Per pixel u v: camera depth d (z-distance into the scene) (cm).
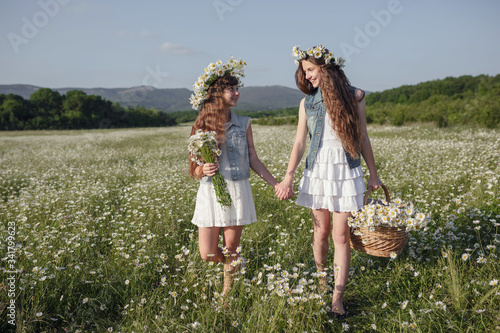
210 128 249
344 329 219
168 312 235
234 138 253
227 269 264
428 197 451
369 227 240
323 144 251
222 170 253
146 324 222
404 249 308
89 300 246
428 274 271
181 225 413
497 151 709
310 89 265
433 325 216
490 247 266
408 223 235
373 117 2759
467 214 340
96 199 541
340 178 245
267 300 228
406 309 237
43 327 229
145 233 377
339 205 247
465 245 309
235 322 218
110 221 430
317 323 216
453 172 558
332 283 278
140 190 567
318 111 252
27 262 296
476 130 1495
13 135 3066
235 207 254
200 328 216
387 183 531
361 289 271
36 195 540
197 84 254
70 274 277
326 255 276
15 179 734
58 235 365
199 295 254
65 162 1043
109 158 1111
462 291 240
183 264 306
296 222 404
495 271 251
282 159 805
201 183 259
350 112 240
